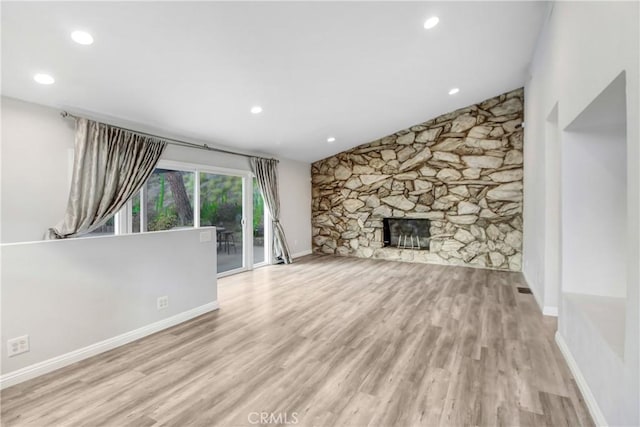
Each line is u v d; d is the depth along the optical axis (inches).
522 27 129.7
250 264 227.0
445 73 163.3
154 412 70.7
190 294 131.0
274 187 245.4
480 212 223.9
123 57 103.6
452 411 69.9
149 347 104.3
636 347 50.6
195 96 137.8
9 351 81.8
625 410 54.4
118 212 148.5
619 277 92.2
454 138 230.8
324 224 294.2
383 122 223.3
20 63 97.7
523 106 207.0
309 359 94.4
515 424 65.7
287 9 95.3
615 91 65.1
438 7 107.9
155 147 156.2
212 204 201.5
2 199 111.5
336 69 137.5
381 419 67.6
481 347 100.8
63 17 83.0
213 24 95.9
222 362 93.3
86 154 128.8
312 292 166.9
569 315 90.0
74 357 94.2
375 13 105.0
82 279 97.0
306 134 216.5
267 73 130.3
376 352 98.3
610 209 92.5
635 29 50.8
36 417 69.3
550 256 128.0
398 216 255.3
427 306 142.2
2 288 81.0
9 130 112.9
